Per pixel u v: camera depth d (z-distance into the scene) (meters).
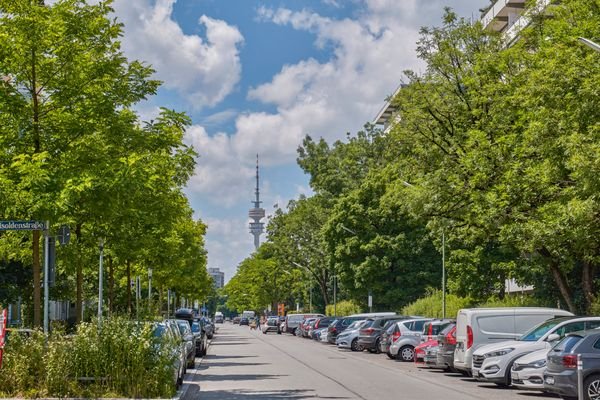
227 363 34.09
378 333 41.47
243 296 171.50
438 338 26.97
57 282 39.53
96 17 21.52
